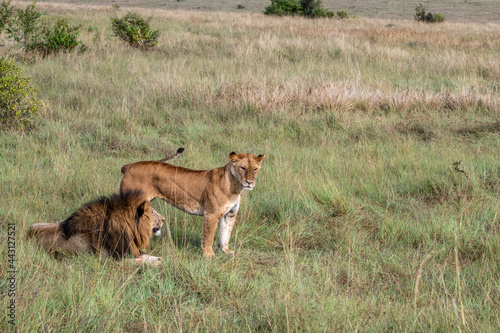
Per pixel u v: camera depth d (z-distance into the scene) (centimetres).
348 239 709
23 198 776
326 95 1445
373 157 1055
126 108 1295
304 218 791
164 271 590
